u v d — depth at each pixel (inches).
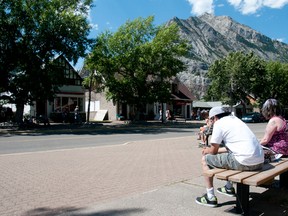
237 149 196.5
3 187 257.8
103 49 1472.7
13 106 1596.9
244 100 2635.3
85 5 1293.1
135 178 290.4
